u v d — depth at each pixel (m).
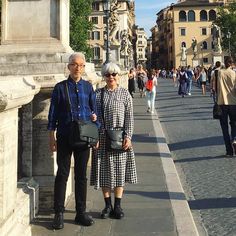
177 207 4.65
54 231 3.89
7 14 5.15
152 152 7.80
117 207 4.29
